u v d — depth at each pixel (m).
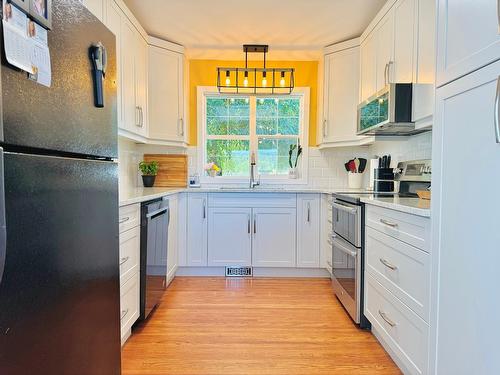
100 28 1.04
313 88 3.64
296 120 3.75
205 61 3.62
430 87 1.87
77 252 0.89
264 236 3.22
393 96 2.07
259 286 2.96
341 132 3.19
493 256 0.95
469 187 1.06
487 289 0.98
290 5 2.49
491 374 0.96
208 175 3.70
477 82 1.02
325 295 2.74
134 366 1.70
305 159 3.67
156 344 1.92
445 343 1.20
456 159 1.13
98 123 1.02
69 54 0.85
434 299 1.27
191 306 2.48
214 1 2.43
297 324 2.20
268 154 3.76
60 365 0.81
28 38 0.68
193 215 3.21
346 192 2.77
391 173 2.79
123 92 2.46
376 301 1.94
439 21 1.25
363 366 1.72
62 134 0.82
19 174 0.66
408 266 1.53
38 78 0.72
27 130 0.69
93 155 1.00
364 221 2.13
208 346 1.90
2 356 0.62
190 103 3.63
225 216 3.22
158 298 2.42
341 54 3.15
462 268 1.10
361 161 3.44
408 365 1.53
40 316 0.73
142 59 2.89
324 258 3.20
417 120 2.05
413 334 1.49
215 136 3.75
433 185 1.29
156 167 3.43
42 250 0.74
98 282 1.01
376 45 2.64
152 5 2.49
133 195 2.24
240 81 3.62
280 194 3.20
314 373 1.66
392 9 2.34
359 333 2.08
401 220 1.60
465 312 1.08
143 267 2.10
